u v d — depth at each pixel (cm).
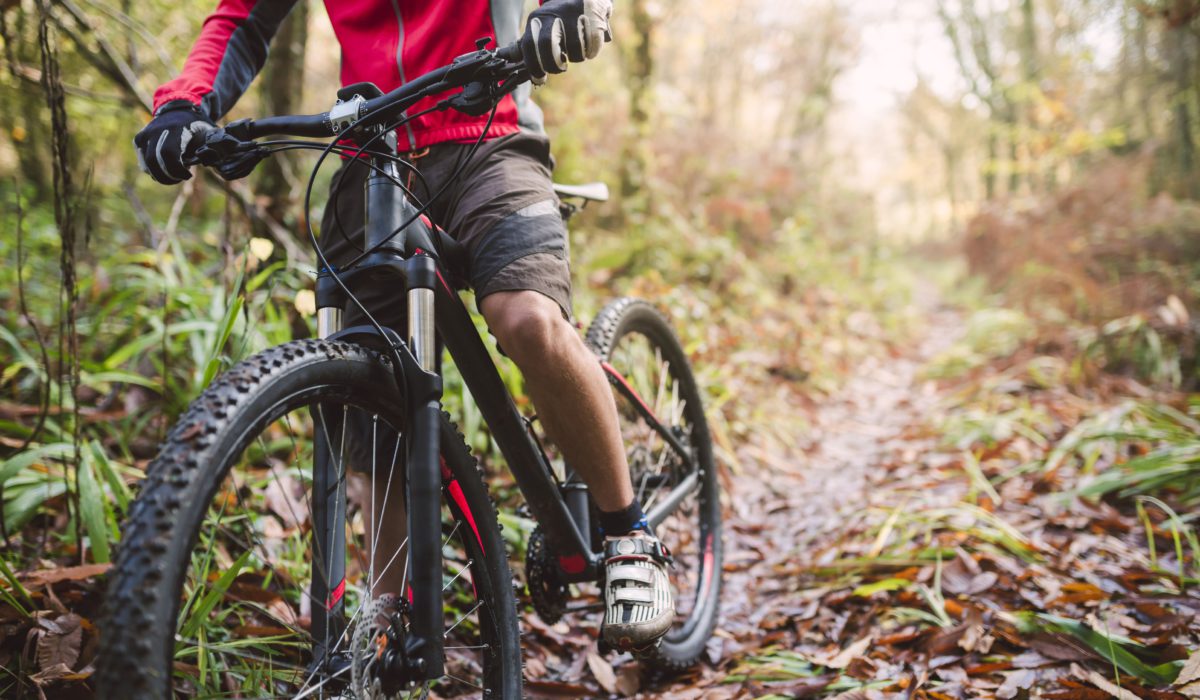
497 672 143
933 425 406
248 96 444
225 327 188
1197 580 208
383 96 115
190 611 157
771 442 395
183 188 300
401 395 124
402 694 133
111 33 364
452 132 142
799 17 1432
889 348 718
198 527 90
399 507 140
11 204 420
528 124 154
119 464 221
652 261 533
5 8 246
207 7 388
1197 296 525
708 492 229
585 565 167
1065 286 610
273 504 216
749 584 253
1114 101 1230
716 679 192
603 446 150
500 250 135
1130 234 662
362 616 115
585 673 195
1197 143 1034
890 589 219
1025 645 181
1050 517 264
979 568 225
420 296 122
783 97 1474
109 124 449
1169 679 162
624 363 209
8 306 311
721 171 724
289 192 341
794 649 204
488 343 306
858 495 324
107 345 282
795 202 865
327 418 121
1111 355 469
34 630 146
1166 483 274
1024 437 356
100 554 174
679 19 1112
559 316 138
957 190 2400
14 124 382
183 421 95
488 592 144
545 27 108
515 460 153
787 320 590
